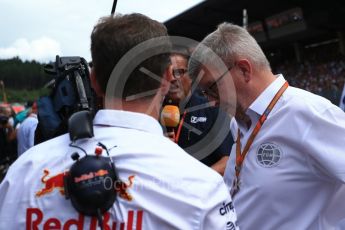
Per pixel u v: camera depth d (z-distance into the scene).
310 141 1.89
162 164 1.28
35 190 1.29
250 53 2.05
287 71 36.19
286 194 2.00
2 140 8.73
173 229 1.23
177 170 1.27
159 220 1.23
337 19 29.78
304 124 1.92
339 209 2.04
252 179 2.07
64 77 2.16
